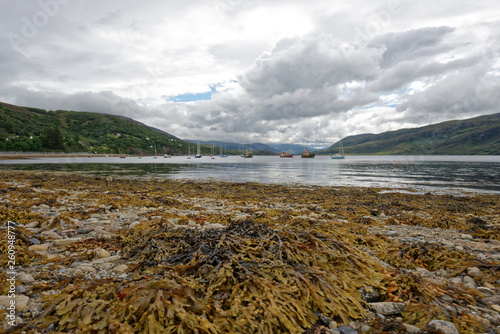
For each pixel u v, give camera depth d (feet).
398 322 11.32
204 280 12.60
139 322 9.73
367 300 13.69
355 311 12.40
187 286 11.43
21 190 54.70
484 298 13.82
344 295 12.84
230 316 10.59
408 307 12.51
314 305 12.30
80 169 169.78
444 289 14.42
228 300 11.31
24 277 14.28
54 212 33.42
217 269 13.15
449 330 10.80
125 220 30.96
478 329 11.24
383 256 19.63
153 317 9.73
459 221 36.11
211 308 10.78
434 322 11.22
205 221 30.76
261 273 13.10
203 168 200.03
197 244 16.47
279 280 12.97
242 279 12.49
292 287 12.39
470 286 15.39
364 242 23.63
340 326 11.42
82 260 17.80
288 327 10.42
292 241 16.49
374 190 75.92
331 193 67.72
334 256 15.97
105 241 21.40
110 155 597.52
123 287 11.91
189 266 13.65
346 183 96.84
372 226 33.22
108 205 40.37
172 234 19.30
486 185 89.71
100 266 16.67
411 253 19.35
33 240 20.42
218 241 16.05
